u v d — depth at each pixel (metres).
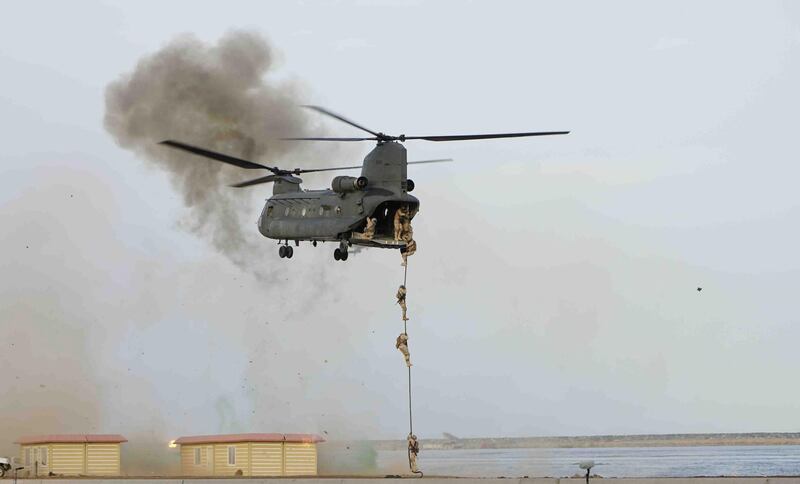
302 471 105.19
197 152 92.38
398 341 84.25
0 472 104.25
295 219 93.88
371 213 85.94
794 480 67.88
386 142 86.25
